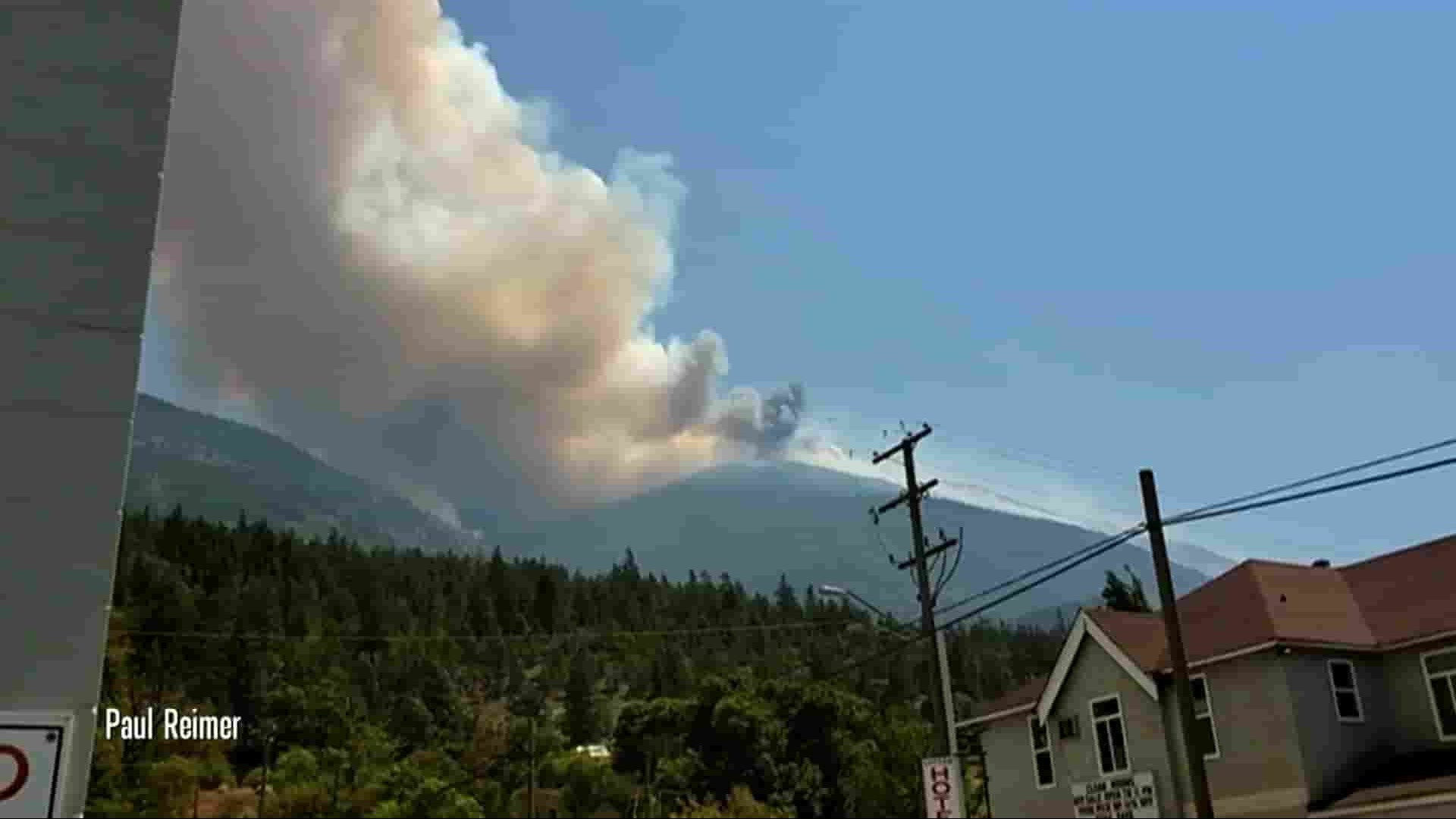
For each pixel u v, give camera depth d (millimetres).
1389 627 25953
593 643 128500
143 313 4934
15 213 4836
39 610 4469
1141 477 20656
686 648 124812
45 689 4387
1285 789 25156
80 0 5168
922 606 27594
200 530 113062
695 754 74875
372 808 70875
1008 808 33281
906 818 67750
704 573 153375
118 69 5152
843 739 72875
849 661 99688
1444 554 26391
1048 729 32000
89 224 4934
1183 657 19625
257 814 66688
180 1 5375
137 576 90188
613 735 86125
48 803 4000
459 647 122312
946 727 26422
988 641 109875
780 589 146875
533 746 75250
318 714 81000
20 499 4551
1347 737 25297
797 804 70250
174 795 64750
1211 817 18781
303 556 123375
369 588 123750
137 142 5109
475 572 144000
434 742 90188
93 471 4684
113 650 71625
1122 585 58625
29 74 5004
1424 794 22281
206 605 92812
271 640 86062
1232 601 27797
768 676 95375
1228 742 26641
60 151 4969
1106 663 30344
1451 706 24406
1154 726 28703
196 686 78750
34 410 4664
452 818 71375
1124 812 29078
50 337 4750
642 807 72812
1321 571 28562
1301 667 25641
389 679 98438
